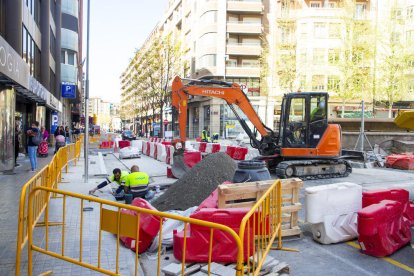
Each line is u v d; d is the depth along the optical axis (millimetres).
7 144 14195
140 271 5207
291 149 14875
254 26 53938
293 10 53281
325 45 51562
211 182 8961
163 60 57781
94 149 33688
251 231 5328
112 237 6449
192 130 63656
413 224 7434
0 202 9047
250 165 8695
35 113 25719
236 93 15531
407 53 39406
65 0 40688
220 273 4637
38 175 6465
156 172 16234
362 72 42781
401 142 23656
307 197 6633
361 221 5949
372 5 51625
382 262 5867
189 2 63312
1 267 5043
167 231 6281
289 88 48406
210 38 53781
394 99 39844
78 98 52750
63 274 4879
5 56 12047
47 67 28422
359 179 14867
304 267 5633
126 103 135750
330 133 14945
